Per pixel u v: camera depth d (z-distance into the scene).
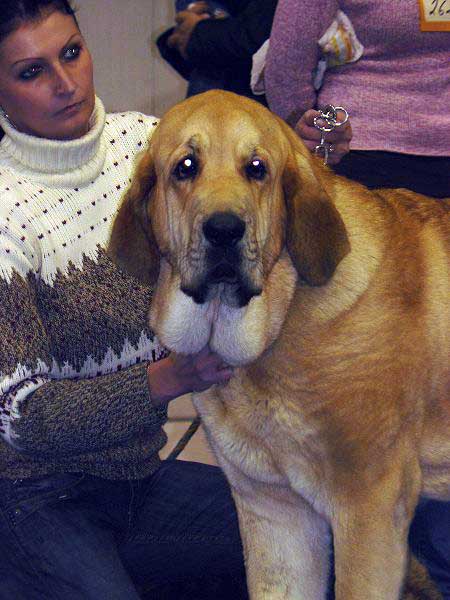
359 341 1.39
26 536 1.52
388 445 1.40
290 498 1.53
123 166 1.64
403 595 1.71
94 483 1.61
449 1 1.84
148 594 1.76
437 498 1.55
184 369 1.42
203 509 1.72
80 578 1.49
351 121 1.93
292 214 1.38
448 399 1.47
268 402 1.43
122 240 1.44
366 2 1.87
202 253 1.27
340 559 1.43
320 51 1.94
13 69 1.49
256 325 1.37
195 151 1.31
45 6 1.48
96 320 1.55
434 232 1.50
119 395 1.44
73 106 1.53
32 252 1.49
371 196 1.50
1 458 1.57
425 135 1.90
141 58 3.43
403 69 1.90
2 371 1.43
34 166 1.54
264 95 2.38
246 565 1.61
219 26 2.41
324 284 1.38
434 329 1.44
